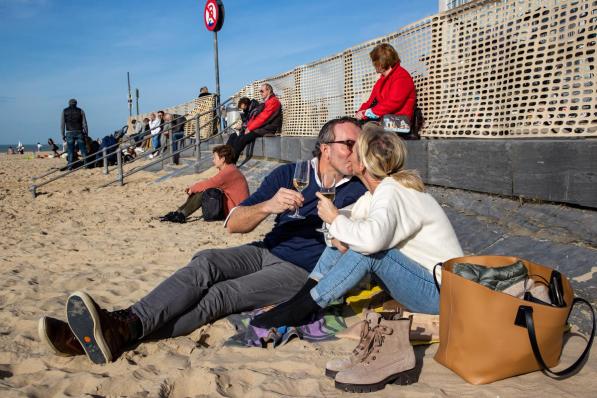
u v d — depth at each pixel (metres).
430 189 5.90
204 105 15.46
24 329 3.29
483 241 4.36
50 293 4.02
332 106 9.42
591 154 4.00
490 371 2.37
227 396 2.39
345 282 2.82
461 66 6.10
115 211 8.45
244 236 6.18
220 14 13.76
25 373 2.70
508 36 5.42
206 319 3.15
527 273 2.57
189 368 2.61
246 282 3.25
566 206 4.29
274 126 11.40
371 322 2.53
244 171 11.08
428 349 2.79
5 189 12.09
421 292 2.82
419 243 2.81
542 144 4.42
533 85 5.16
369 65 8.02
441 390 2.34
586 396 2.23
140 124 21.05
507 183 4.84
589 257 3.50
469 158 5.35
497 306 2.29
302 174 3.29
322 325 3.09
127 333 2.83
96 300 3.87
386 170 2.84
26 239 6.27
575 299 2.50
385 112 6.21
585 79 4.63
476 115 5.90
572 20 4.71
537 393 2.27
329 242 2.98
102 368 2.73
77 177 14.37
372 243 2.61
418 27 6.75
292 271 3.34
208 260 3.18
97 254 5.39
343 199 3.31
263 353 2.83
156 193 10.53
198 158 12.62
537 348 2.26
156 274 4.53
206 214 7.12
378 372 2.40
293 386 2.46
